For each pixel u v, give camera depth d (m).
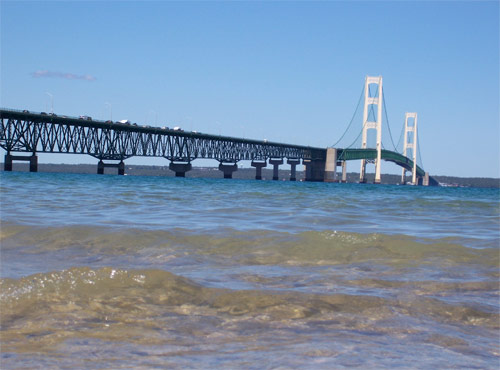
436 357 5.13
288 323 6.39
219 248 12.23
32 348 5.25
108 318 6.43
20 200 27.67
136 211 22.33
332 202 34.75
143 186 61.72
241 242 12.89
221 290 7.78
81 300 7.09
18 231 13.87
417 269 10.20
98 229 14.26
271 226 17.03
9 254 11.09
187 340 5.66
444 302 7.49
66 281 7.74
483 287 8.67
